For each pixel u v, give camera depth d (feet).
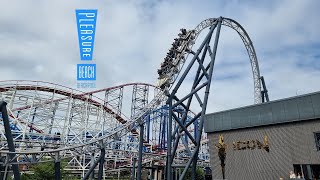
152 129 224.12
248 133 101.45
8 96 173.58
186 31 120.47
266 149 94.12
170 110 102.17
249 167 98.17
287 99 90.63
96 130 199.21
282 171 88.17
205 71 108.06
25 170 161.58
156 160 174.19
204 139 221.66
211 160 113.50
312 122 83.41
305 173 82.48
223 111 112.16
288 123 89.56
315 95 83.41
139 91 224.12
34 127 190.39
